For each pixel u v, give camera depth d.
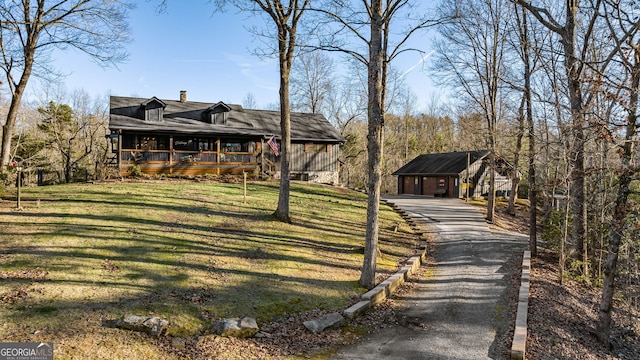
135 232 11.23
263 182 24.05
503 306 9.02
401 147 55.97
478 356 6.62
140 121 23.92
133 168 22.02
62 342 5.78
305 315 8.07
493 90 20.64
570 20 11.66
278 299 8.48
